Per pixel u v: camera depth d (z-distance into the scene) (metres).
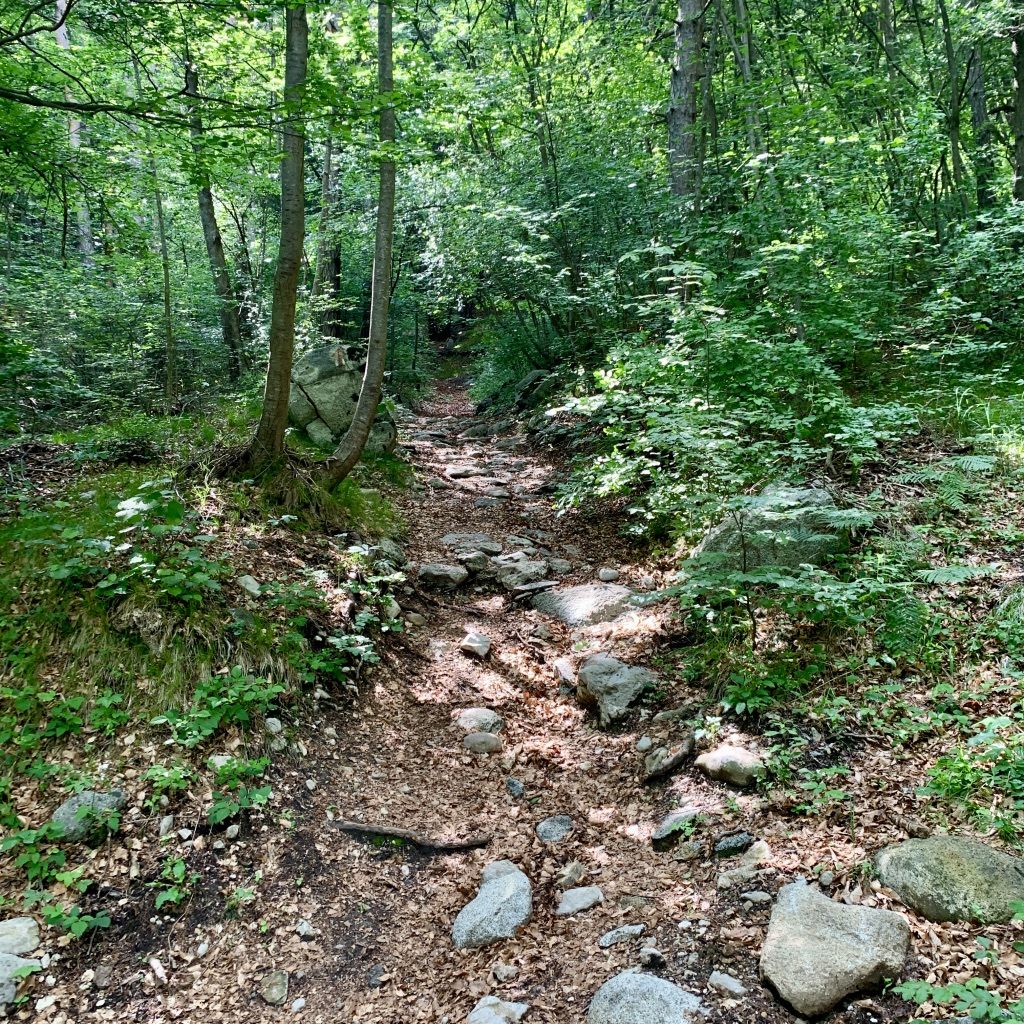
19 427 6.88
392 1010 3.10
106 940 3.19
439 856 3.98
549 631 6.23
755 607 5.18
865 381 7.92
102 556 4.71
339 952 3.38
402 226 13.74
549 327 14.91
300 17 5.81
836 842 3.42
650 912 3.38
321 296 13.38
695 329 6.41
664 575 6.58
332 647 5.18
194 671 4.37
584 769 4.60
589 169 11.40
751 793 3.90
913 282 9.95
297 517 6.46
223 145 5.42
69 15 5.77
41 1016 2.88
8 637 4.15
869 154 9.34
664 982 2.86
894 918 2.88
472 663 5.80
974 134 12.72
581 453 10.20
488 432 13.77
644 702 4.93
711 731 4.44
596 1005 2.87
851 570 5.06
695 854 3.66
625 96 12.97
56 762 3.76
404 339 20.88
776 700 4.42
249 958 3.29
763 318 7.77
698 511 5.64
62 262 10.06
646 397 7.35
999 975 2.57
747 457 6.08
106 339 10.86
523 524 8.66
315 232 14.54
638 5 13.02
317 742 4.54
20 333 8.41
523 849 4.00
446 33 14.59
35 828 3.46
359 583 6.00
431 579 6.99
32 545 4.66
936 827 3.30
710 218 9.16
